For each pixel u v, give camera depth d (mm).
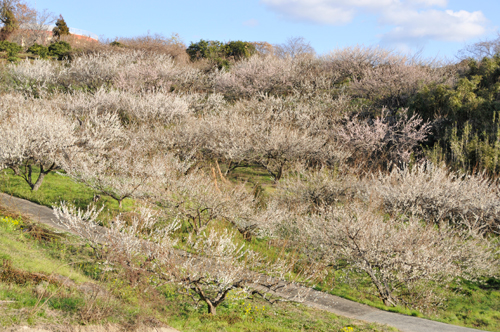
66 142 19641
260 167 28469
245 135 25875
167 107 29328
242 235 17109
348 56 42062
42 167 19172
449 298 14023
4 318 5910
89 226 12227
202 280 9883
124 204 18297
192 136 24797
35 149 18344
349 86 37469
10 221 12969
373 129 27938
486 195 17875
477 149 22141
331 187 20156
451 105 27078
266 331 9062
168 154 21828
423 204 18328
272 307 11188
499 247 16859
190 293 10367
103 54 45781
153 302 9242
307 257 15555
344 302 12922
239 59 54969
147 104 28469
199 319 9289
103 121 25422
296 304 11797
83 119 26891
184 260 10859
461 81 28438
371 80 35125
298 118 29219
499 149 21859
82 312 7074
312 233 16016
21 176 19625
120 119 29109
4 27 57688
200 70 47656
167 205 16250
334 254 15102
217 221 17047
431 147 26969
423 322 11164
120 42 57219
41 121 19547
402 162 24891
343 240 15023
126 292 9422
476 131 24484
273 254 15523
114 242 10891
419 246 14188
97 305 7469
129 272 10055
